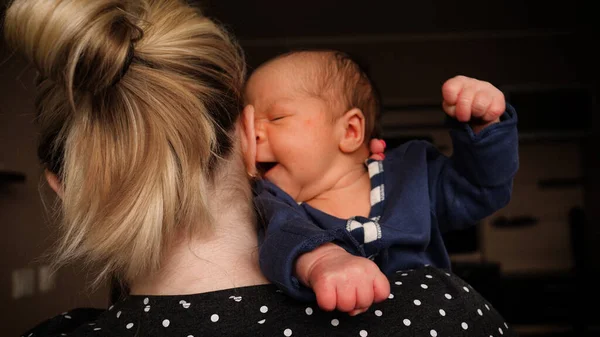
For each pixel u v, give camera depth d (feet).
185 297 2.12
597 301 16.80
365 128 3.59
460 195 3.04
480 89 2.66
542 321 16.69
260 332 2.02
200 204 2.15
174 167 2.10
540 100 18.40
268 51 17.90
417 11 16.60
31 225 12.66
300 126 3.30
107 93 2.10
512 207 18.49
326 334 2.02
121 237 2.03
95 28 1.93
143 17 2.26
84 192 2.07
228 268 2.20
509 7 16.58
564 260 18.15
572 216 17.61
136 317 2.11
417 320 2.12
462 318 2.19
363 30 17.62
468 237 18.03
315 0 15.89
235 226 2.28
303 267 2.09
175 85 2.15
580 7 16.70
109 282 2.64
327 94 3.42
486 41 18.31
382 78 18.26
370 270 1.95
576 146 18.62
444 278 2.37
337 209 3.21
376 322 2.09
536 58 18.39
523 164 18.66
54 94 2.19
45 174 2.41
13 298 12.57
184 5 2.44
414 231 2.87
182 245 2.21
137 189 2.06
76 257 2.12
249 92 3.53
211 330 2.04
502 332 2.29
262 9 16.12
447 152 18.04
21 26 1.93
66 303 12.67
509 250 18.20
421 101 18.21
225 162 2.28
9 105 11.02
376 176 3.21
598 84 18.28
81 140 2.10
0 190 12.61
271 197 2.76
